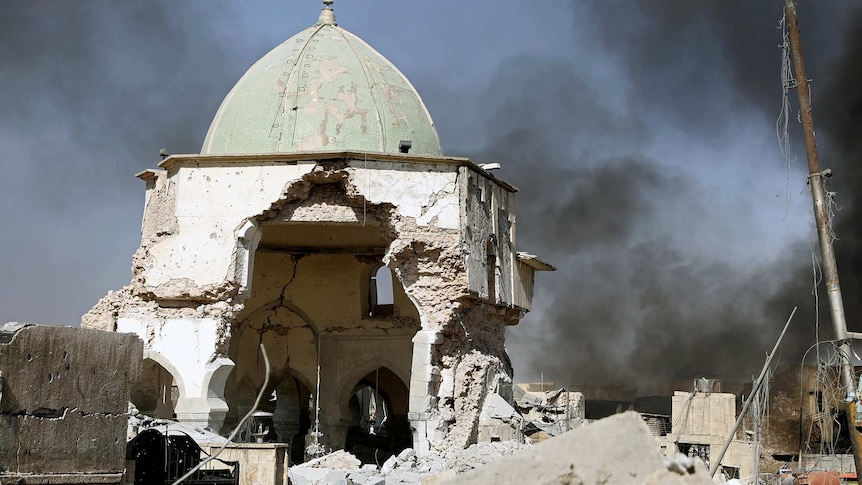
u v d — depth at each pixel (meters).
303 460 51.16
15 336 15.80
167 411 41.03
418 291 40.09
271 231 48.53
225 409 39.00
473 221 41.03
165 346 39.44
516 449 36.03
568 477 7.93
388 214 40.00
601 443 8.03
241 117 42.69
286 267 49.53
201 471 23.56
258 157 39.84
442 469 33.06
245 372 49.22
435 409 39.44
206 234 39.81
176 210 40.22
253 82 43.91
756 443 24.02
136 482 21.84
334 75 43.38
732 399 42.62
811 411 35.38
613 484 7.88
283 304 49.41
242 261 39.62
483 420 40.47
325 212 40.09
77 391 16.69
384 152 41.62
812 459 32.34
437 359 39.97
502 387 42.44
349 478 30.05
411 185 40.06
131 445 22.02
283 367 49.41
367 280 50.28
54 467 16.20
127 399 17.64
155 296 39.78
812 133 24.66
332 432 48.72
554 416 47.59
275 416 51.91
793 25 25.11
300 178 39.62
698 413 42.97
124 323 40.12
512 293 44.56
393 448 53.19
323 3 46.97
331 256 49.72
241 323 48.81
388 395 53.81
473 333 41.62
